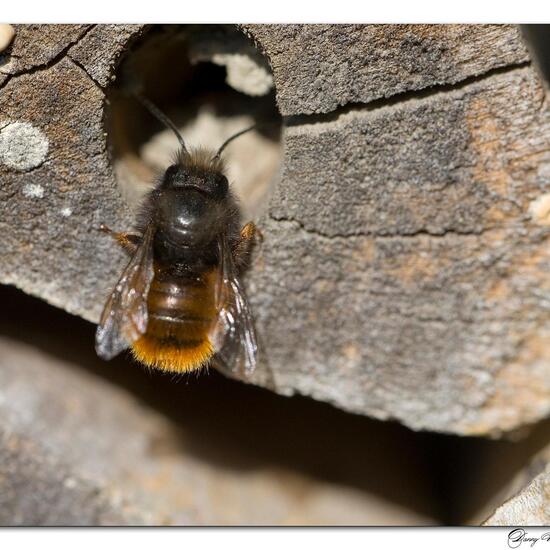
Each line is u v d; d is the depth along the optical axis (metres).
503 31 0.12
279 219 0.13
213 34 0.13
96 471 0.13
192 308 0.13
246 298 0.13
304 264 0.13
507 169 0.13
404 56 0.12
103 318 0.13
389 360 0.13
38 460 0.13
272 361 0.13
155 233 0.13
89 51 0.13
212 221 0.13
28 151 0.13
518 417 0.13
